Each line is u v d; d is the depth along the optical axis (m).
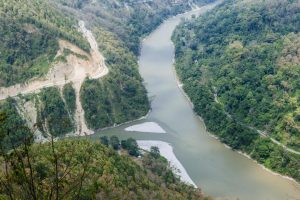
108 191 124.75
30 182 39.72
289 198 180.12
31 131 43.16
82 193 57.25
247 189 186.50
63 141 140.75
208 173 198.38
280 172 196.50
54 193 42.00
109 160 153.25
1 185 39.81
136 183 151.75
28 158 39.44
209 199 170.75
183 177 195.00
